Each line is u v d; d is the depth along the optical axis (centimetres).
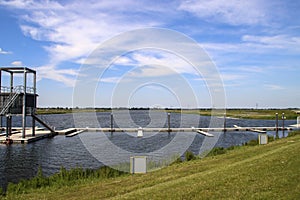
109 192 1128
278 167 1098
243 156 1659
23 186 1338
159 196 950
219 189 943
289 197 814
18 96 3700
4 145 3522
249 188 917
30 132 4481
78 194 1142
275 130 5438
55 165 2466
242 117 9825
